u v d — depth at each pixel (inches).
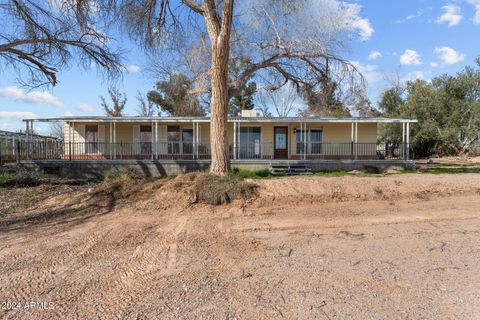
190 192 353.4
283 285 153.3
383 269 172.1
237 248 213.9
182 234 249.8
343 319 121.3
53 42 499.5
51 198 382.6
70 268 179.5
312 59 610.2
